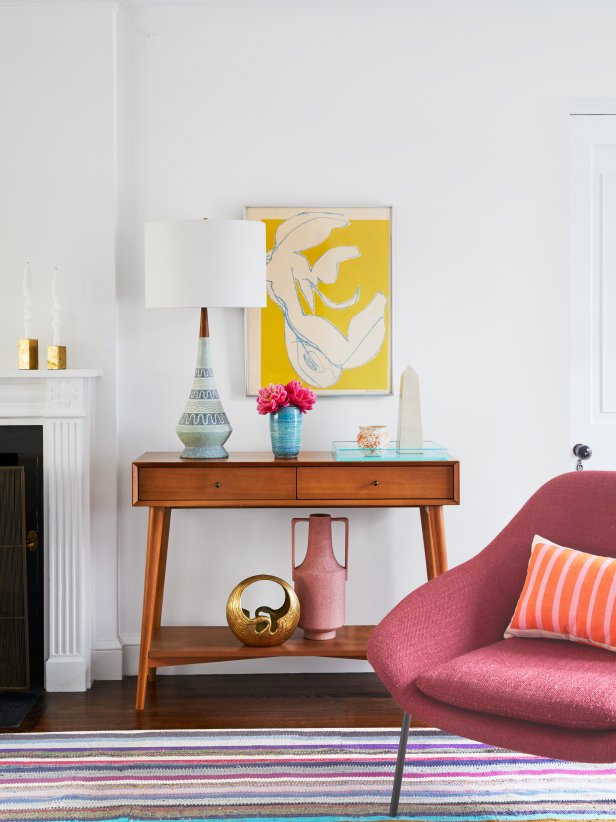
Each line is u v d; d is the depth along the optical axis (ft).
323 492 9.90
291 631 10.08
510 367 11.34
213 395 10.23
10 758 8.63
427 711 6.85
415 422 10.26
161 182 11.12
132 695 10.46
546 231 11.28
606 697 6.25
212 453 10.18
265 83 11.11
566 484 8.42
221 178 11.14
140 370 11.18
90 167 10.93
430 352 11.30
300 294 11.17
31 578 10.80
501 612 8.07
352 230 11.15
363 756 8.66
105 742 9.01
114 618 11.07
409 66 11.16
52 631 10.68
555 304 11.33
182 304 9.75
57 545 10.68
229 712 9.86
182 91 11.09
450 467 9.89
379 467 9.89
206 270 9.71
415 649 7.27
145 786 8.07
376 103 11.17
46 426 10.63
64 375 10.51
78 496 10.66
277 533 11.30
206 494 9.86
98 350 11.00
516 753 8.75
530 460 11.38
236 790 7.99
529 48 11.18
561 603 7.54
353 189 11.20
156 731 9.29
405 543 11.34
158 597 10.91
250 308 11.15
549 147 11.23
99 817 7.54
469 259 11.28
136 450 11.22
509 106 11.20
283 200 11.18
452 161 11.22
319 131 11.16
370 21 11.11
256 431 11.27
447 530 11.37
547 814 7.55
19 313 10.98
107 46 10.85
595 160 11.54
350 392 11.23
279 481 9.89
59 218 10.94
